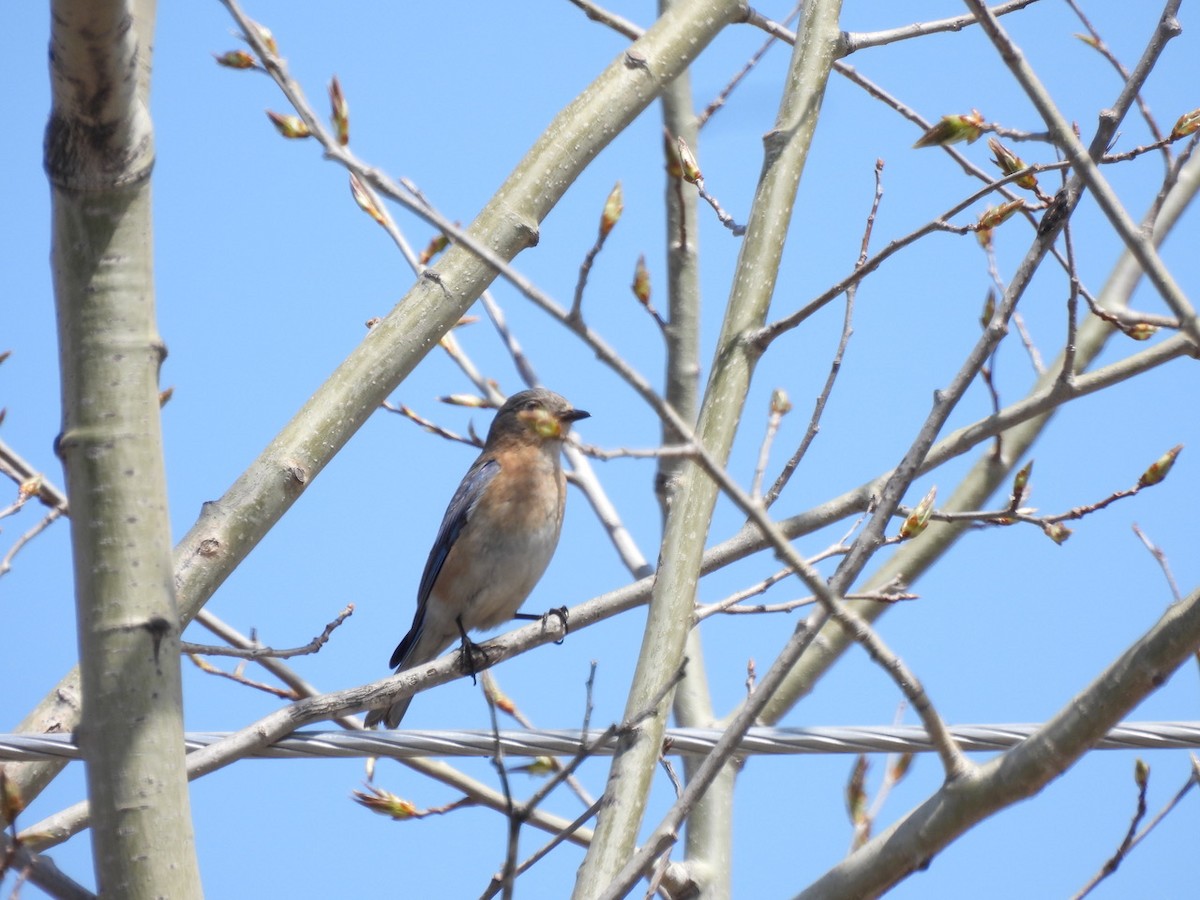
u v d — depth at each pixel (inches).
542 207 450.9
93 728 305.3
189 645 400.2
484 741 405.1
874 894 354.0
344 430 419.2
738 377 425.1
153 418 319.3
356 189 502.9
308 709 416.2
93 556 310.3
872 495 475.5
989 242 507.5
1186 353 471.8
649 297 394.9
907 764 441.7
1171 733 384.5
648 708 357.4
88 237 313.9
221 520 396.8
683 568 395.2
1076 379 472.1
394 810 452.1
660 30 478.6
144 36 341.1
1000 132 374.9
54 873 347.3
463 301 437.4
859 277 415.8
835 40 482.3
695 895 518.6
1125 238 341.7
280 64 300.7
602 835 345.4
